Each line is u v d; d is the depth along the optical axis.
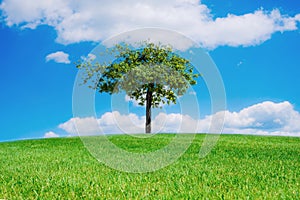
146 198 5.31
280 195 5.44
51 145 13.84
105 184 6.21
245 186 6.01
